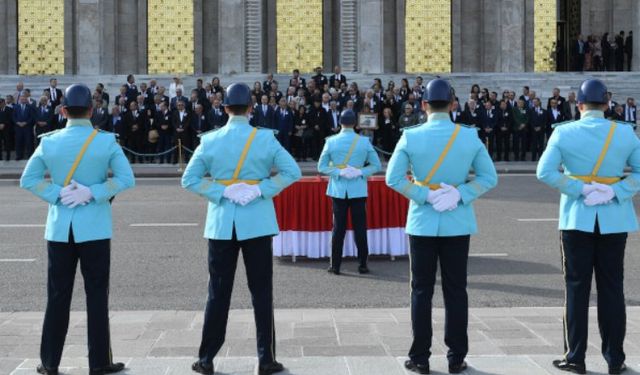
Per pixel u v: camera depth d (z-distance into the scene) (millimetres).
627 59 45031
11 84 39781
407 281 12852
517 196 23609
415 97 32750
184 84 40500
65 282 7309
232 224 7273
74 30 44875
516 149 33875
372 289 12273
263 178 7465
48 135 7375
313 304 11266
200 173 7414
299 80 35750
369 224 14625
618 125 7402
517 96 40344
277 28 45781
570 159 7363
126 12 44719
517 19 42469
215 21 45625
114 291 12023
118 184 7277
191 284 12508
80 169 7270
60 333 7293
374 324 9461
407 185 7336
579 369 7188
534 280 12695
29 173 7273
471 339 8711
